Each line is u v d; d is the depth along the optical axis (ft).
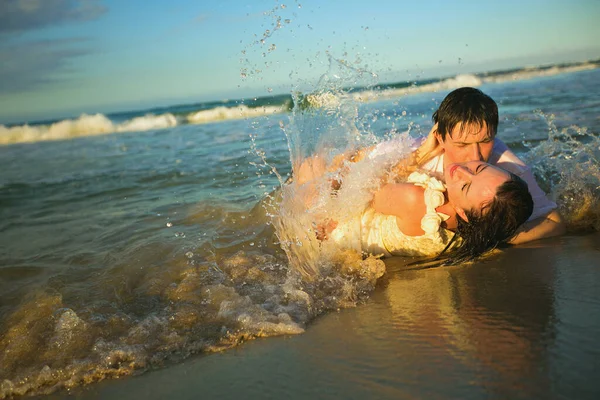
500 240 7.79
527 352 5.02
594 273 6.88
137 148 30.22
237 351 5.79
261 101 57.82
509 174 7.39
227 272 8.30
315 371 5.18
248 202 12.90
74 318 6.63
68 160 27.20
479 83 60.75
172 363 5.67
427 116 26.91
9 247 11.11
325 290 7.32
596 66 63.98
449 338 5.52
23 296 8.09
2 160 29.96
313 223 8.59
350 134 9.46
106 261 9.46
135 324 6.63
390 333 5.84
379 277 7.84
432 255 8.71
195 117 51.49
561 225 8.84
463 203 7.57
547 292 6.45
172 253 9.39
